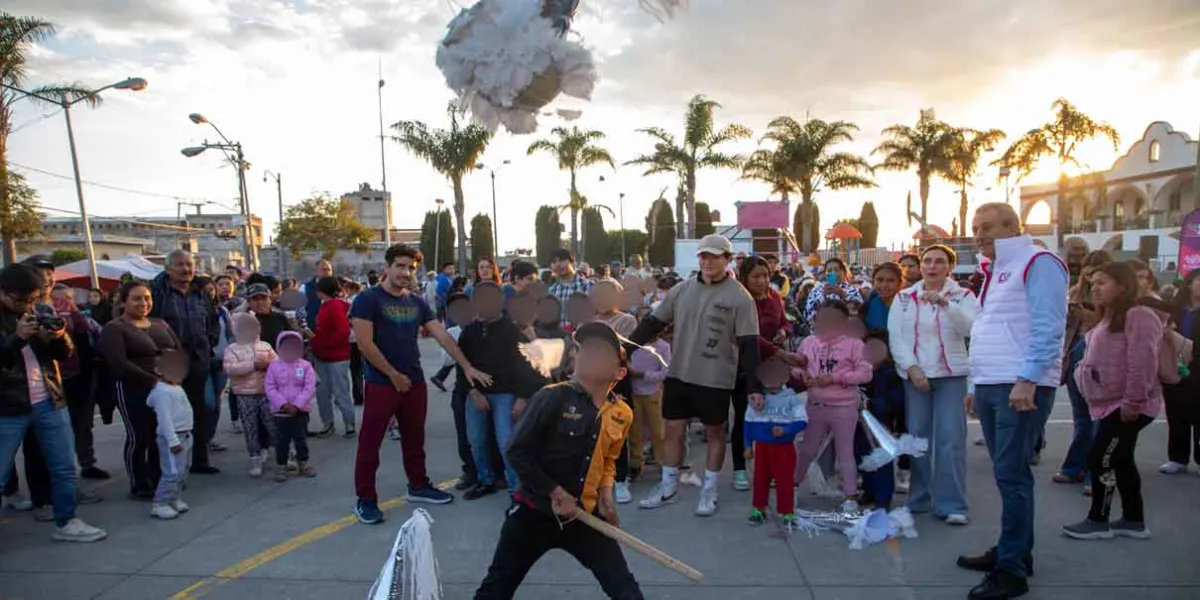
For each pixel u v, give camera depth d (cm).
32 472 548
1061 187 3544
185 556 470
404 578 338
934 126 3856
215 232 5794
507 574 316
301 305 948
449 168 2955
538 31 195
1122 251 3391
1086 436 591
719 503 570
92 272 2070
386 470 672
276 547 484
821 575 433
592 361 308
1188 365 597
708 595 408
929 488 534
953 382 511
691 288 548
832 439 545
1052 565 437
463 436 604
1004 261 420
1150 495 568
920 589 413
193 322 651
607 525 309
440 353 1562
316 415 949
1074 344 605
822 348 528
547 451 309
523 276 768
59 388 495
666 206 4109
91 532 497
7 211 2309
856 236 3209
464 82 205
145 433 585
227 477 655
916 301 518
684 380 540
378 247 5269
